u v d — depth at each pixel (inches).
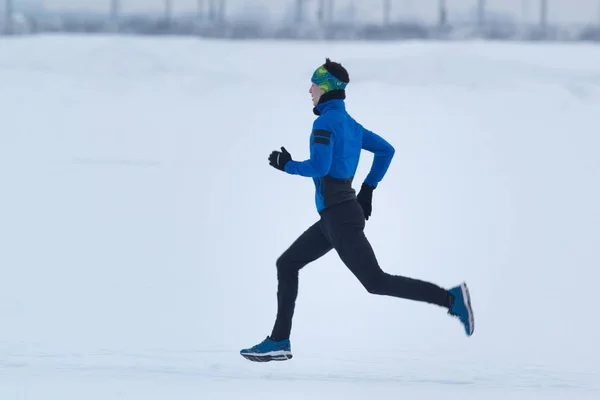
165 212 1610.5
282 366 702.5
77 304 951.0
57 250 1285.7
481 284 1078.4
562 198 1765.5
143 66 4367.6
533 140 2613.2
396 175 1969.7
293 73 4365.2
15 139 2672.2
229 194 1791.3
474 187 1866.4
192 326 861.2
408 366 708.0
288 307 692.1
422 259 1224.2
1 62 4461.1
